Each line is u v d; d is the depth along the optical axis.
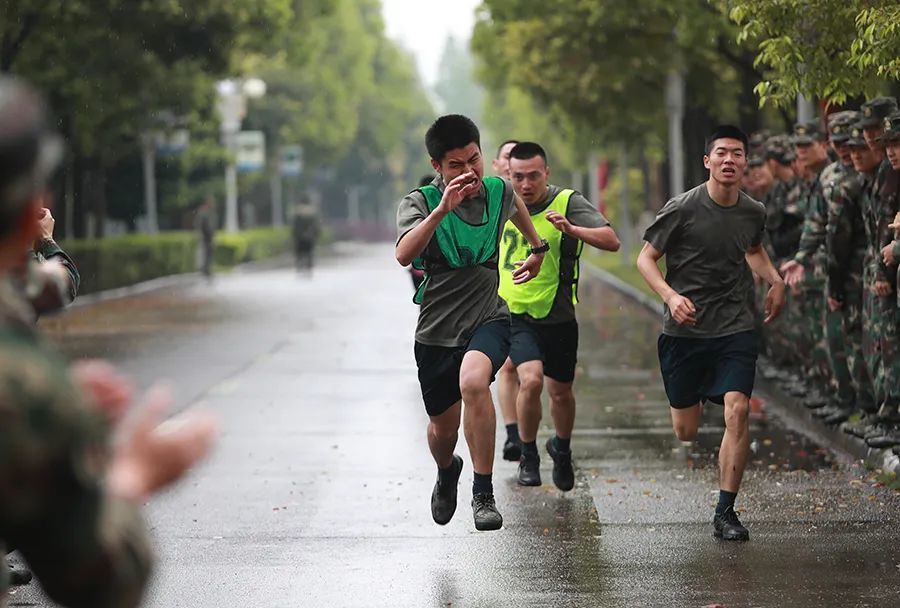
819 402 28.70
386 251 175.12
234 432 28.44
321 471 24.00
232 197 124.69
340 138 180.25
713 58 56.31
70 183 80.81
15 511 5.66
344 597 15.77
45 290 9.15
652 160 105.88
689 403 19.11
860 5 22.53
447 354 17.56
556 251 20.84
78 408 5.74
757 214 18.55
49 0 56.72
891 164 22.09
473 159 17.06
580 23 57.41
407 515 20.30
